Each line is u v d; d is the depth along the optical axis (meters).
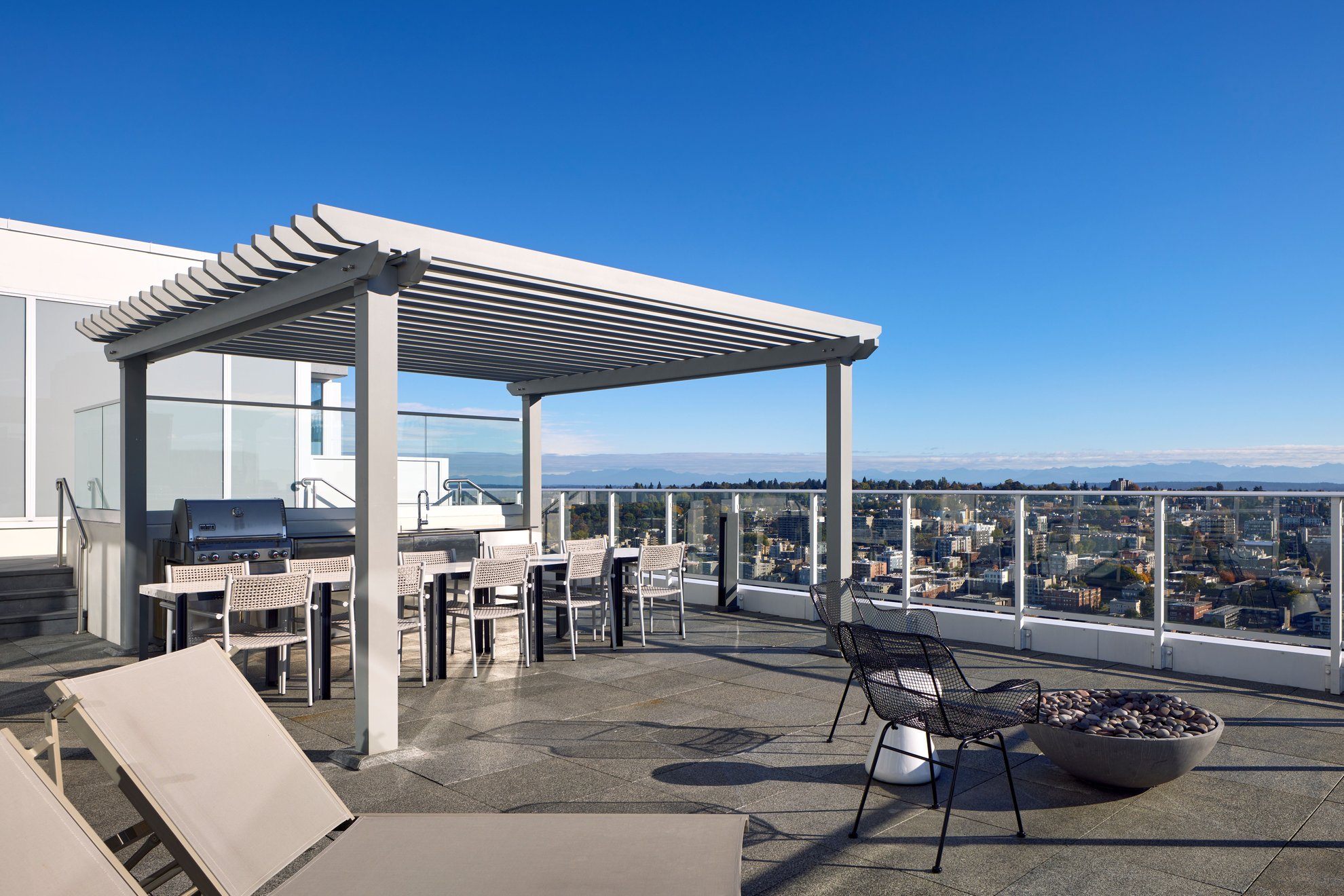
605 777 4.20
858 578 8.65
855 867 3.22
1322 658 5.94
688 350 8.14
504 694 5.88
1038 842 3.44
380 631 4.52
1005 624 7.48
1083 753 3.89
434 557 7.27
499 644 7.81
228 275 5.23
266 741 2.52
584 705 5.60
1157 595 6.70
